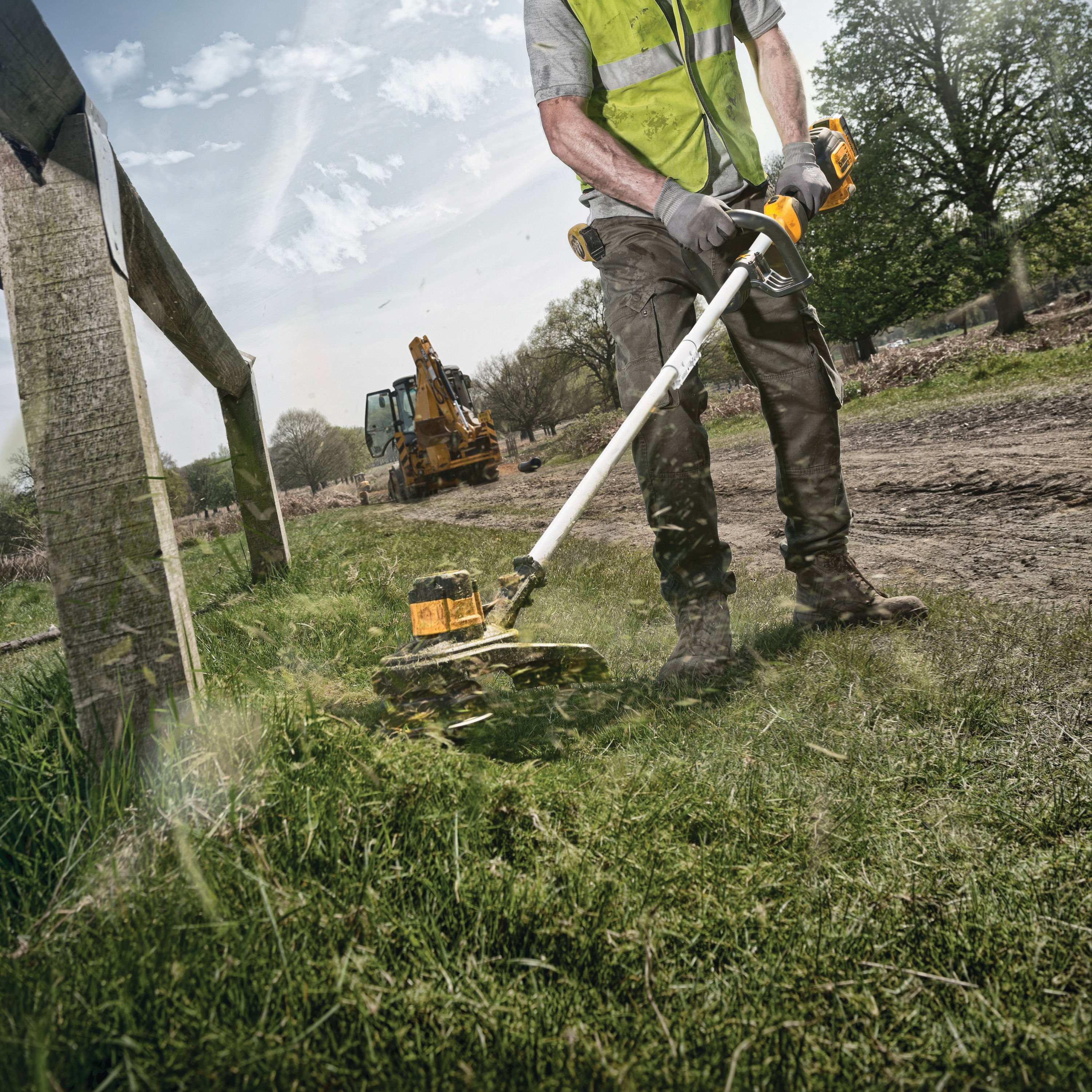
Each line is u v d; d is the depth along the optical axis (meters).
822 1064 0.94
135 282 2.76
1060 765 1.64
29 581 8.38
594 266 2.75
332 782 1.43
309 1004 0.98
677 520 2.49
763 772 1.71
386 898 1.19
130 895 1.15
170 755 1.47
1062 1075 0.90
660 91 2.64
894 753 1.78
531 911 1.17
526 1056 0.92
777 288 2.47
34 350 1.60
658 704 2.21
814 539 2.79
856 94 24.05
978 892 1.26
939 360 15.80
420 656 1.81
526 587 2.11
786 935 1.17
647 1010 1.04
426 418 21.83
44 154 1.63
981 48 22.11
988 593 3.14
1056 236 22.94
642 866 1.31
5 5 1.31
